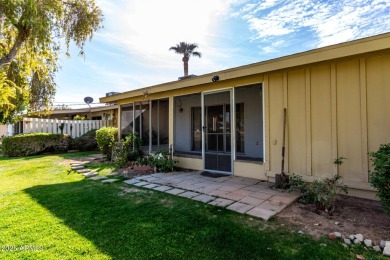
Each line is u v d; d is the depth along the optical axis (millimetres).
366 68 3756
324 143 4176
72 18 5414
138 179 5273
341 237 2516
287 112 4656
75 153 10328
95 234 2674
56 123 11578
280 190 4258
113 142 8273
